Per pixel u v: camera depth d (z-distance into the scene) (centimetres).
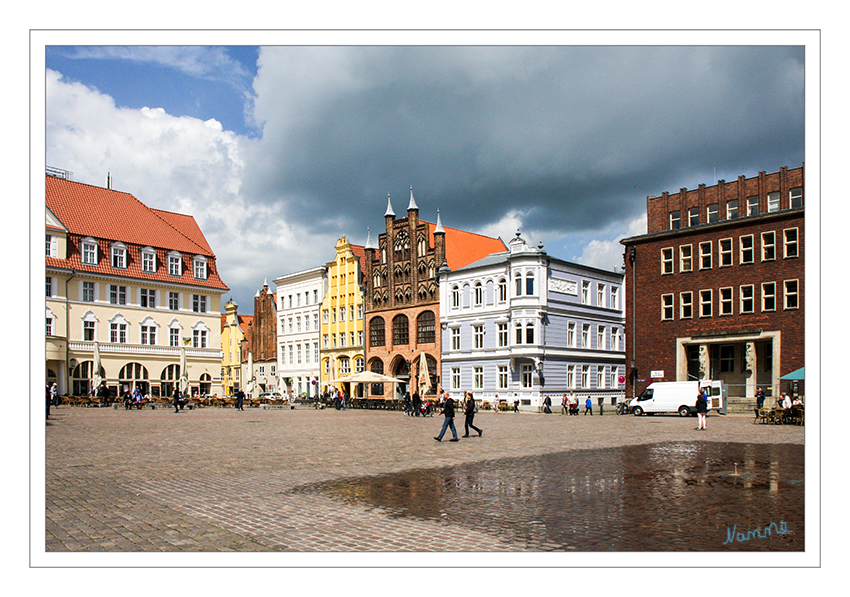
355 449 2194
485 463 1814
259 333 9938
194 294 7969
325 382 8512
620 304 7075
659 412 4903
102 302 7106
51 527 1028
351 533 993
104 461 1842
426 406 4906
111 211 7544
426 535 980
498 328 6316
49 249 6719
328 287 8619
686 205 5747
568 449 2197
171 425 3428
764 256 5150
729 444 2359
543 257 6075
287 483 1459
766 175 5281
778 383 4984
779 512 1132
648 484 1437
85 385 6869
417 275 7194
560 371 6209
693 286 5562
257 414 4941
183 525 1043
